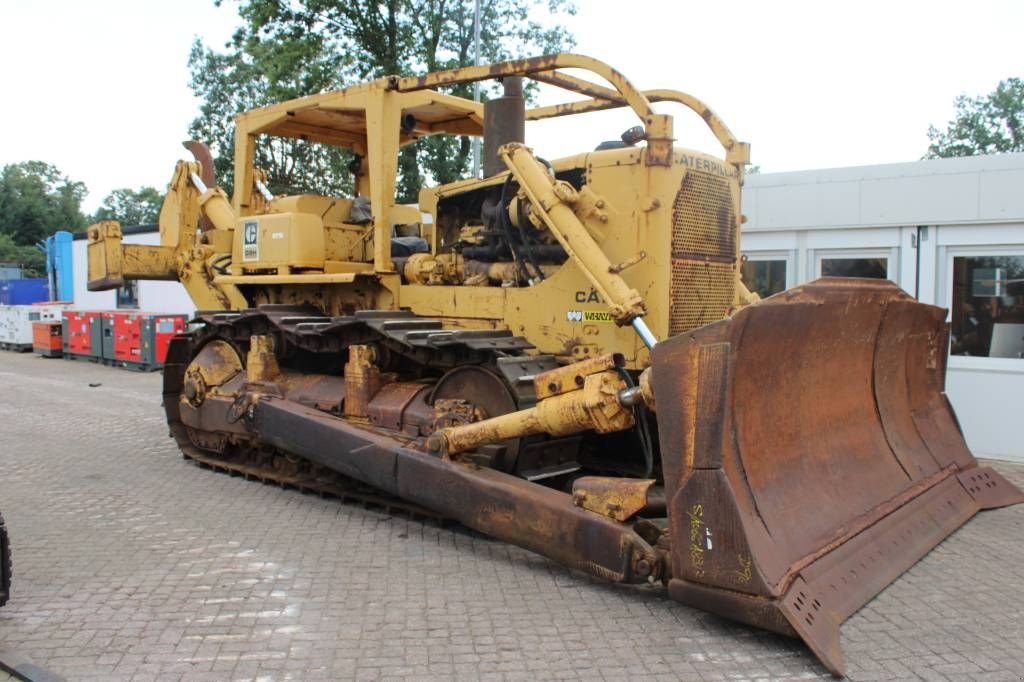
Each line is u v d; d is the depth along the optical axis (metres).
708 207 5.35
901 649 3.67
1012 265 7.41
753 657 3.58
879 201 7.82
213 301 8.02
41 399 11.54
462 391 5.40
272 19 20.67
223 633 3.81
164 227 8.79
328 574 4.59
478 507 4.65
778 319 3.89
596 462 5.85
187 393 7.19
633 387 4.18
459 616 4.01
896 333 5.31
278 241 6.72
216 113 31.58
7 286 32.59
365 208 7.16
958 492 5.60
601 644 3.70
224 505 6.01
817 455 4.50
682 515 3.75
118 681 3.34
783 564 3.70
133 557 4.85
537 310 5.44
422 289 6.12
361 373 5.83
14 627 3.85
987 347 7.59
